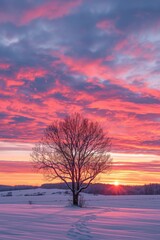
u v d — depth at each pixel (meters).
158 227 19.72
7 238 14.37
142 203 58.38
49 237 14.96
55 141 46.53
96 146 46.72
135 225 20.73
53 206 44.34
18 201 68.69
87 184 45.94
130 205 51.59
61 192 106.38
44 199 77.88
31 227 18.83
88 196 97.88
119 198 86.06
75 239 14.53
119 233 16.92
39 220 23.17
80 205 45.12
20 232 16.55
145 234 16.73
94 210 36.72
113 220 23.98
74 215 28.25
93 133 46.62
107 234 16.44
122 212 33.66
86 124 47.00
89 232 17.06
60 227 19.08
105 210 37.03
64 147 46.28
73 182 45.94
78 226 19.72
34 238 14.54
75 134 46.47
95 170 46.22
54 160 46.44
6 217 25.41
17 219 23.78
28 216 26.48
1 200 74.62
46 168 46.50
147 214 30.72
